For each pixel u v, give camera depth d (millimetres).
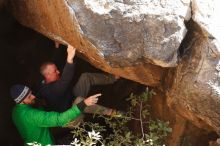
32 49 5598
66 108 4559
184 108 3900
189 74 3631
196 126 4414
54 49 5445
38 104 4441
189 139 4516
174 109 4121
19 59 5684
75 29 3580
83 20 3484
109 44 3535
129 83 5164
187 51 3646
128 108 5176
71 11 3479
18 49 5617
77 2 3473
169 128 4266
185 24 3594
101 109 4562
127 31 3504
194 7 3545
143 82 4145
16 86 4246
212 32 3500
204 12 3549
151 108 4773
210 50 3508
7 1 4750
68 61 4137
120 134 4977
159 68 3898
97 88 5367
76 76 5285
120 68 3900
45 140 4352
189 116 4008
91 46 3598
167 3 3492
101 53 3545
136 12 3467
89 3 3457
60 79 4312
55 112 4164
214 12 3584
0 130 5531
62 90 4379
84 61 5277
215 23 3545
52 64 4445
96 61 3984
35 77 5547
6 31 5477
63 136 5090
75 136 4734
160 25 3477
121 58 3582
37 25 4457
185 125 4465
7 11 5102
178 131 4516
